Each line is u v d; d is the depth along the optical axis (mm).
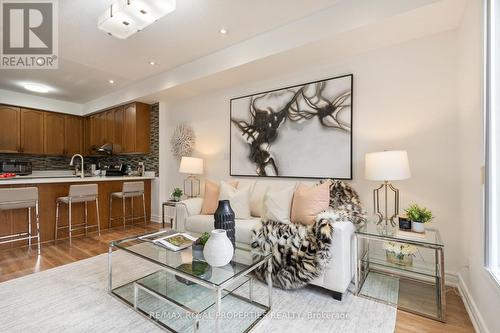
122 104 4816
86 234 3918
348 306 1917
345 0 2234
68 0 2176
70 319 1754
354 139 2707
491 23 1473
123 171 5094
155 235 2430
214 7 2295
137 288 1896
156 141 4781
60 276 2418
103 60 3412
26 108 4961
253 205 3051
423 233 1984
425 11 1966
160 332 1625
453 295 2072
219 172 3924
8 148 4738
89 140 5805
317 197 2348
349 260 2051
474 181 1771
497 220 1479
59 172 5703
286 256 2096
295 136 3096
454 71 2211
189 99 4348
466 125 1960
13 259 2865
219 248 1678
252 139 3494
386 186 2326
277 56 2723
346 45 2490
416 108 2383
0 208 2938
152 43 2951
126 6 2037
